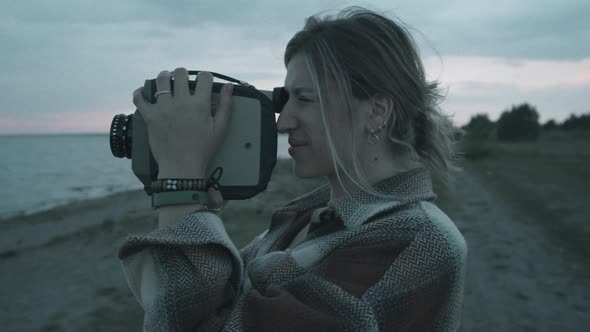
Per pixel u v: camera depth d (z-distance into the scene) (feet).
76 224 55.42
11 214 84.02
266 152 3.64
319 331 2.60
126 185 161.89
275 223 4.60
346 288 2.75
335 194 3.76
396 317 2.68
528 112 185.26
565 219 33.81
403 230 2.89
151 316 2.93
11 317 20.02
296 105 3.44
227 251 3.22
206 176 3.57
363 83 3.21
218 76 3.78
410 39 3.49
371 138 3.33
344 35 3.24
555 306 17.48
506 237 28.86
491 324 16.05
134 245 3.12
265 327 2.74
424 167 3.67
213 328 3.03
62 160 373.61
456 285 2.92
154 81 3.58
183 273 2.98
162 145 3.36
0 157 418.31
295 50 3.50
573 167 73.77
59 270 27.14
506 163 92.63
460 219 35.09
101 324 18.11
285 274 3.18
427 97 3.52
